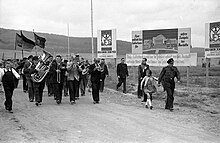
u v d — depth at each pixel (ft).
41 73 41.83
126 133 27.22
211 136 26.84
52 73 43.09
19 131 27.71
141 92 52.06
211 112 39.55
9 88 36.91
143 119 33.50
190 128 29.76
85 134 26.73
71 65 43.73
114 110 39.29
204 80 78.33
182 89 60.95
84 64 54.54
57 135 26.35
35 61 42.45
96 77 44.91
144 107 42.37
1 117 34.01
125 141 24.63
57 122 31.45
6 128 28.81
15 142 24.22
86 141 24.54
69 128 28.89
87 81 59.06
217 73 104.17
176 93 55.57
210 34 62.13
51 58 43.62
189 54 65.46
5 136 25.98
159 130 28.50
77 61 44.91
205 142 24.76
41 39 82.02
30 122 31.45
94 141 24.54
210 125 31.37
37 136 26.00
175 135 26.81
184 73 105.40
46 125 30.12
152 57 69.92
